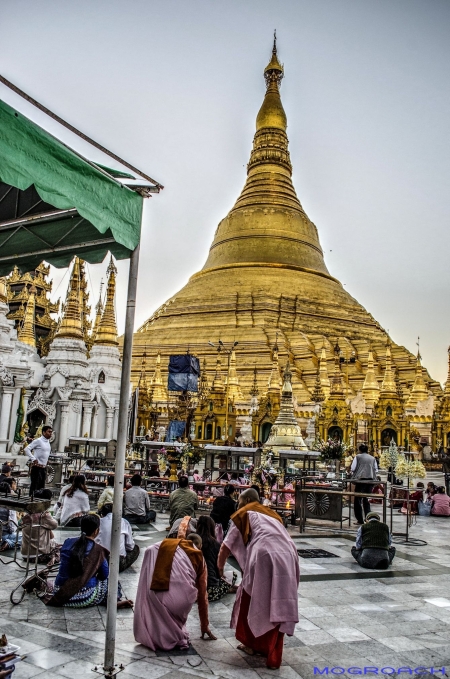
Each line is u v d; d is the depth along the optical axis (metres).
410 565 15.88
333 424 61.19
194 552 9.96
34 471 20.45
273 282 94.81
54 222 10.59
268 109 111.88
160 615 9.48
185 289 100.62
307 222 105.69
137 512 19.77
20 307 80.56
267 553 9.18
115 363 52.50
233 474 29.45
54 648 9.19
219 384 64.06
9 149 7.86
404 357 87.56
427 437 69.00
